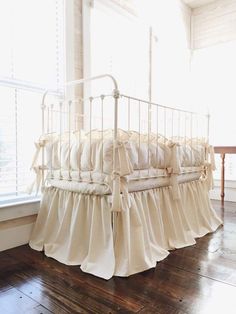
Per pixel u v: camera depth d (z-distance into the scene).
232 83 3.67
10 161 1.99
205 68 3.91
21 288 1.36
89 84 2.52
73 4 2.39
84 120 2.50
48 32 2.24
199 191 2.41
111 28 2.83
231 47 3.67
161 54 3.59
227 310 1.16
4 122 1.94
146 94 3.37
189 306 1.19
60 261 1.67
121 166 1.45
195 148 2.36
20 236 1.96
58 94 2.31
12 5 1.97
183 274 1.50
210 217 2.44
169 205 1.95
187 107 4.02
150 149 1.81
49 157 1.92
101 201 1.58
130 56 3.11
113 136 1.54
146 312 1.15
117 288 1.35
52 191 1.91
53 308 1.19
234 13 3.63
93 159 1.60
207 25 3.88
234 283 1.40
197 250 1.87
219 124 3.77
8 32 1.95
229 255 1.78
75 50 2.42
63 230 1.75
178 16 3.80
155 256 1.69
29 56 2.09
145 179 1.74
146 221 1.72
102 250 1.55
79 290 1.33
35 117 2.13
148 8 3.29
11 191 2.02
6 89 1.95
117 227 1.52
